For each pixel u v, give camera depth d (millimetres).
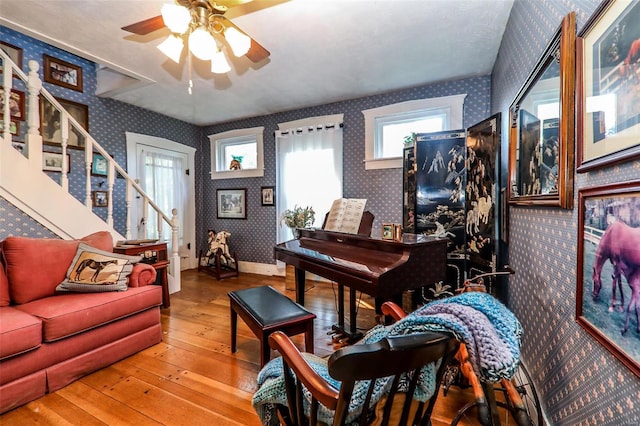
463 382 1756
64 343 1815
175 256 3684
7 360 1595
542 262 1446
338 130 3938
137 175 4113
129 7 2074
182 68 2969
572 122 1106
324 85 3408
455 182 2660
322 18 2160
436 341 746
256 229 4723
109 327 2043
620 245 815
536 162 1487
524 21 1757
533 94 1526
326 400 839
